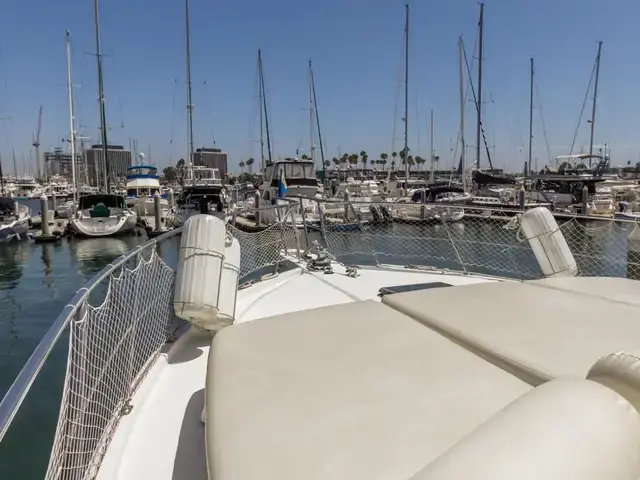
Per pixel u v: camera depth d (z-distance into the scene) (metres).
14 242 22.16
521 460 0.74
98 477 1.63
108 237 23.42
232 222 4.36
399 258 7.83
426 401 1.32
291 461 1.08
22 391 1.10
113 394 1.98
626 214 21.84
